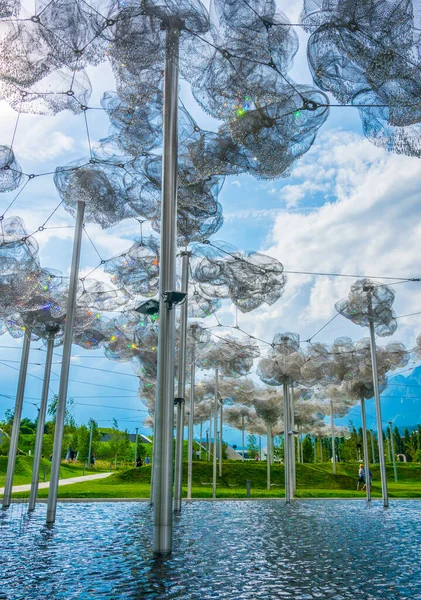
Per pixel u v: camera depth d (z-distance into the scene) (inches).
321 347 757.9
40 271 446.9
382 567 275.6
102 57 251.0
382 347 754.8
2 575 246.2
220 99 250.2
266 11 233.6
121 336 627.5
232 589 223.8
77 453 2492.6
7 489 581.0
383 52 207.3
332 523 489.7
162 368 311.9
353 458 2721.5
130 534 383.9
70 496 746.8
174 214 329.4
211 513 579.2
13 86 255.9
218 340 737.0
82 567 264.2
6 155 349.4
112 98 340.8
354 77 223.0
